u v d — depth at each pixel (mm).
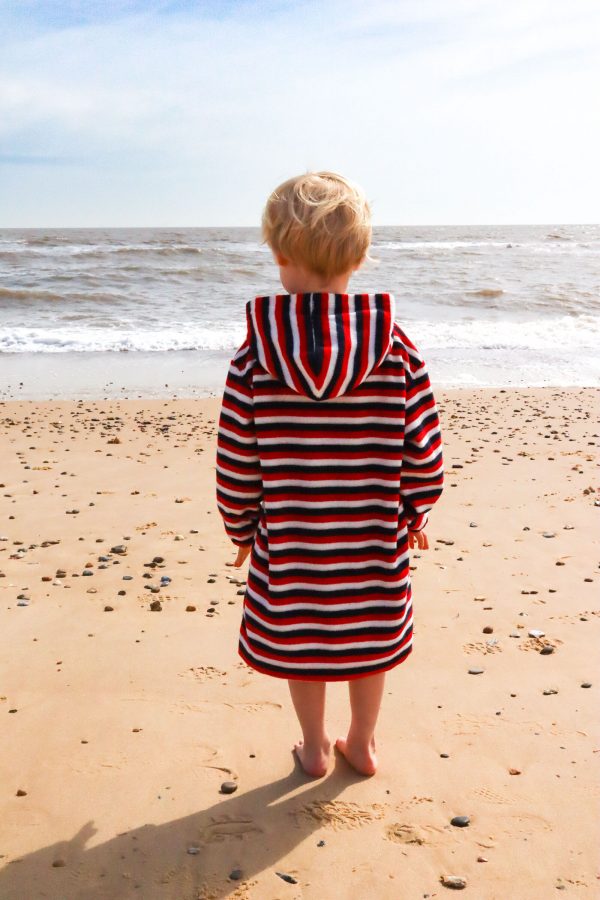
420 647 3453
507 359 13797
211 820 2305
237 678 3176
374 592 2057
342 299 1894
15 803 2387
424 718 2861
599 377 12219
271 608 2062
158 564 4543
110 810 2355
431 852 2162
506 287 25688
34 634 3604
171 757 2627
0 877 2072
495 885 2031
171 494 6062
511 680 3139
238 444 1998
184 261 35312
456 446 7656
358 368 1874
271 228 1979
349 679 2104
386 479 1996
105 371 12352
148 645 3484
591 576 4281
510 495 5957
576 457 7184
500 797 2393
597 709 2896
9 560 4613
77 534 5102
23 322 17266
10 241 56656
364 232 1976
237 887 2041
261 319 1896
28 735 2760
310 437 1956
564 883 2031
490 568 4434
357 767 2518
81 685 3121
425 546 2330
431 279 28953
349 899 1993
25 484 6336
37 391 10820
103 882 2059
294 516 1997
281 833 2246
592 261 40281
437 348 14844
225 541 4965
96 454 7367
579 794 2396
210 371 12391
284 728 2807
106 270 29234
